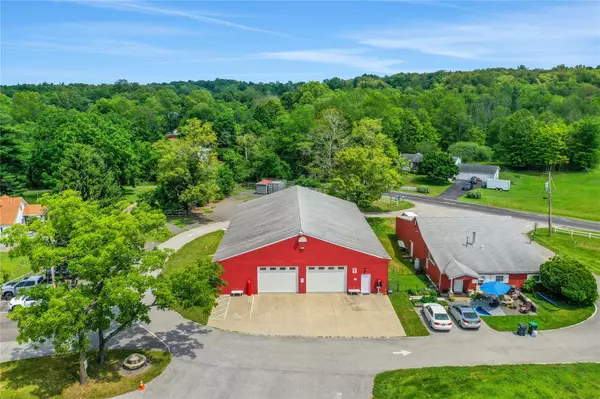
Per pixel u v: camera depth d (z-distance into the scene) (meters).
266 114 130.75
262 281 35.28
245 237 38.66
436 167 88.44
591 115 127.00
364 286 35.50
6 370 24.81
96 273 22.05
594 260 44.62
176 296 24.98
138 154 88.38
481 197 75.69
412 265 42.50
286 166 90.81
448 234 39.94
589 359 26.41
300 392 22.95
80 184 49.69
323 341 28.30
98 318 22.03
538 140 100.00
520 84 180.62
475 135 120.19
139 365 24.70
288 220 39.59
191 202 59.31
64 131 73.44
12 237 21.84
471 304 33.88
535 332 29.03
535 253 38.16
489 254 37.66
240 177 86.56
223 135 114.56
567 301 34.31
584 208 68.75
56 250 21.28
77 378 23.91
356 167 56.69
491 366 25.47
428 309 31.02
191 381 23.80
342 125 84.25
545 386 23.41
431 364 25.69
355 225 43.66
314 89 150.25
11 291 34.31
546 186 52.91
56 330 20.34
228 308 32.84
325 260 35.03
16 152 67.00
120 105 145.75
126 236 23.06
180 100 184.50
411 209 66.06
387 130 102.25
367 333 29.38
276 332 29.39
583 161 101.19
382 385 23.58
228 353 26.73
